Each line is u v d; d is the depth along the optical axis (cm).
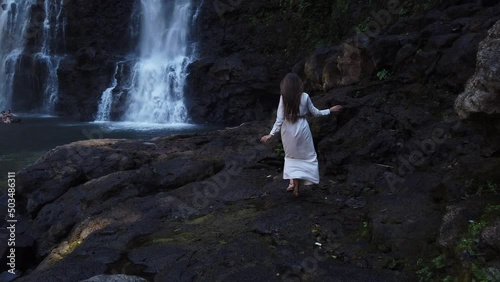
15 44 2050
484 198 408
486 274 313
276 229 472
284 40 1500
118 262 442
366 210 491
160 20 1866
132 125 1552
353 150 644
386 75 802
